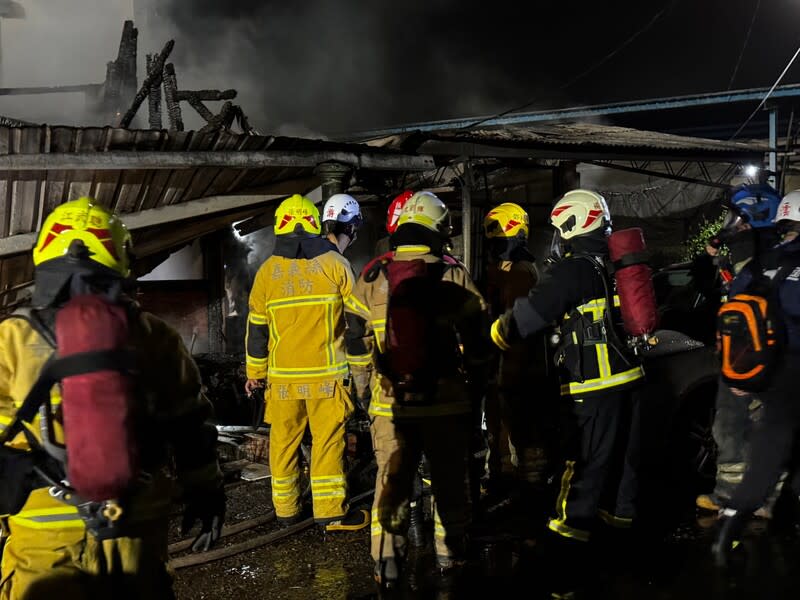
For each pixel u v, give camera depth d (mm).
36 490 1934
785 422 3559
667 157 11148
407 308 3434
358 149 6852
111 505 1862
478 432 5203
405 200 4676
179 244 6773
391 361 3480
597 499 3502
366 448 6043
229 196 6367
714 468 4977
